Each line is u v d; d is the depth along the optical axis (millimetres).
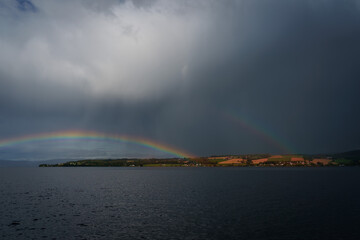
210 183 135250
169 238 39000
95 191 102188
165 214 55906
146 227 45312
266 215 53406
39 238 39844
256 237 38844
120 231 43062
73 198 82000
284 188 104375
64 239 39219
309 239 37750
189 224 46938
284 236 39219
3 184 136875
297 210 58125
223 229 43344
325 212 55625
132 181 157000
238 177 183375
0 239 39406
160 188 112062
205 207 63562
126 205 68000
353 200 71500
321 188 102438
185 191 99125
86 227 45750
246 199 75500
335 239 37688
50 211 60219
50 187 119750
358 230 41875
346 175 190375
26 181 159250
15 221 50469
